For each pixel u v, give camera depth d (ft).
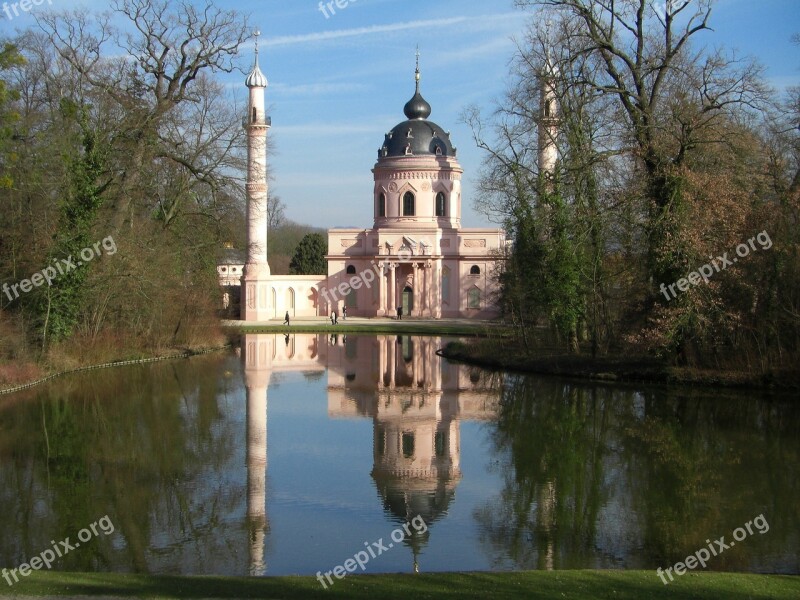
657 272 110.42
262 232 270.46
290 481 70.03
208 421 96.17
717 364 114.21
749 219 107.55
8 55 108.78
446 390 121.19
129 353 150.61
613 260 131.13
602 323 135.74
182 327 171.83
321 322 264.11
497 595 38.14
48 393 112.27
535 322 152.46
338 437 88.12
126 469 73.31
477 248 294.66
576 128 122.52
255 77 262.06
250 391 119.65
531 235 143.74
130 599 37.24
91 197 127.95
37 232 127.65
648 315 113.80
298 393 118.42
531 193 142.82
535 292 142.51
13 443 83.15
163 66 144.36
